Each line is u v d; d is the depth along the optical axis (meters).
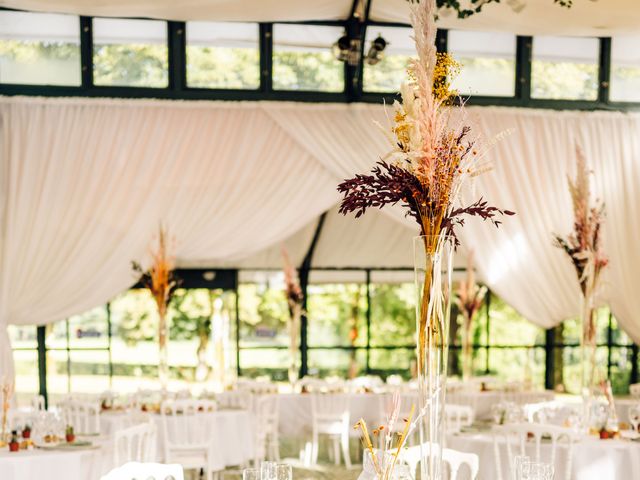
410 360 12.16
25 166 9.95
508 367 12.01
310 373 12.02
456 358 12.00
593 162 10.59
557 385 12.02
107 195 10.07
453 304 12.01
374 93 10.29
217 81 10.25
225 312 11.59
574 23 9.50
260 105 10.23
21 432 7.25
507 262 10.47
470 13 9.16
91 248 10.05
